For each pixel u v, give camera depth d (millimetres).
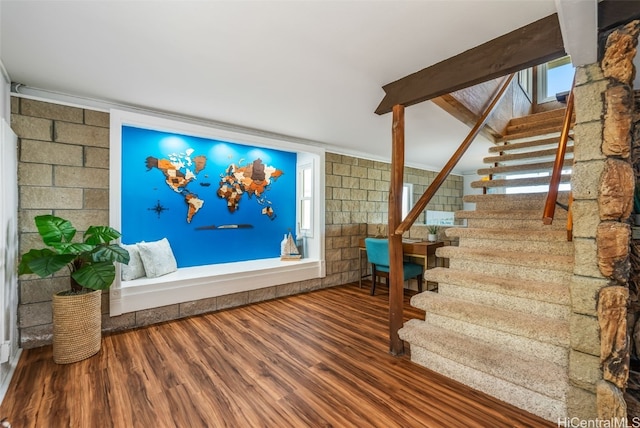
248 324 3080
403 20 1680
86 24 1680
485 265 2453
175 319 3223
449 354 2018
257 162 4652
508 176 5023
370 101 2891
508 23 1709
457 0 1521
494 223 2912
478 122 2771
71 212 2637
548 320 1909
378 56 2062
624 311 1433
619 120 1437
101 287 2252
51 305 2551
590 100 1516
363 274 5137
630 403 1559
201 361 2291
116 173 2850
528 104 5012
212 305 3508
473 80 1977
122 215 3514
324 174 4598
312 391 1905
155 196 3748
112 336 2758
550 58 1677
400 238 2443
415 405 1764
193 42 1876
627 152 1443
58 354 2217
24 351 2418
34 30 1725
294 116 3316
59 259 2152
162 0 1490
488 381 1875
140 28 1722
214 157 4223
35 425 1589
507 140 3988
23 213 2428
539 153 3395
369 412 1702
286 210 5004
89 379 2031
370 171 5258
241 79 2398
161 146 3783
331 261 4707
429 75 2209
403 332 2281
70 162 2637
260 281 3889
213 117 3318
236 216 4445
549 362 1793
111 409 1724
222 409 1730
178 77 2355
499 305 2176
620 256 1440
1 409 1710
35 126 2484
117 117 2855
